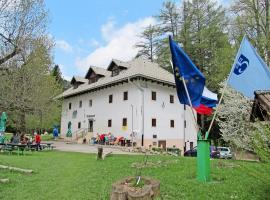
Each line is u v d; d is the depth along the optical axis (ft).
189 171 40.47
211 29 145.59
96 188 33.14
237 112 88.07
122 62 143.43
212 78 135.44
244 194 27.48
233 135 86.94
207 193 28.45
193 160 54.19
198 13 150.92
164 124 131.75
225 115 93.20
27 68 96.53
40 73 106.32
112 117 136.15
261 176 22.71
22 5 85.51
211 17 148.25
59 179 39.88
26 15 87.20
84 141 147.43
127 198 22.77
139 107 122.62
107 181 36.35
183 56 36.42
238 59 36.19
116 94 135.54
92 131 149.28
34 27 91.40
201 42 148.56
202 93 36.37
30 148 86.43
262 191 27.22
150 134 124.77
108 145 124.88
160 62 161.48
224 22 140.97
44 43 104.27
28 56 95.25
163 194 28.22
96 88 145.18
